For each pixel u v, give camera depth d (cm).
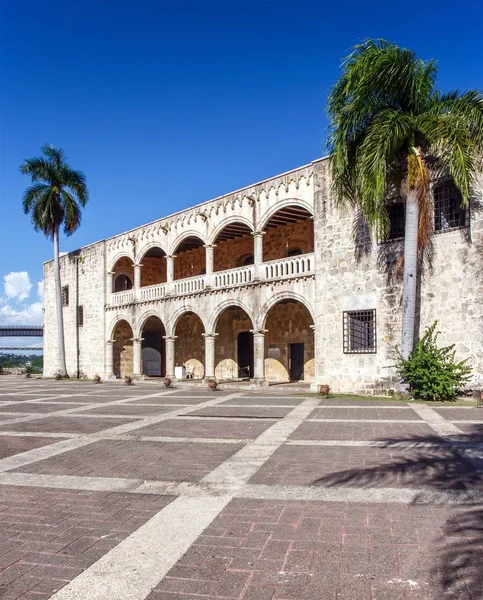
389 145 1822
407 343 1977
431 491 730
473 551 522
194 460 967
